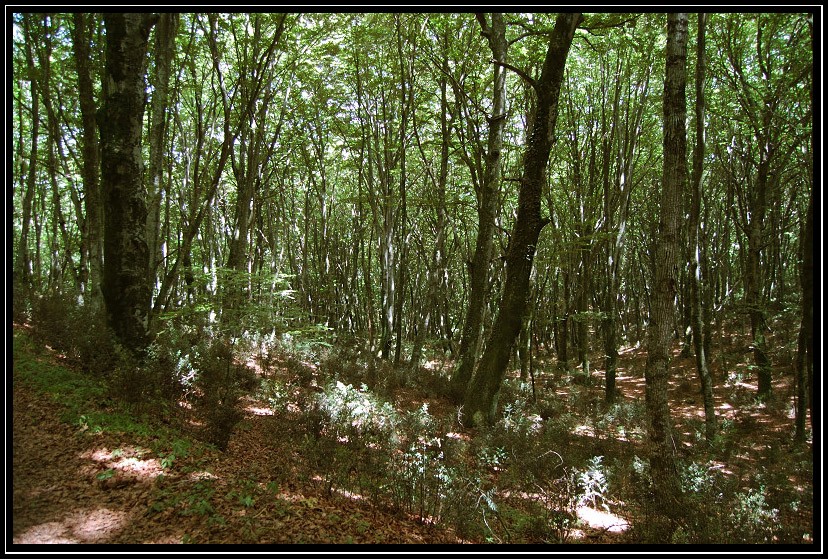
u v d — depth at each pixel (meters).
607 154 16.86
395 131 19.38
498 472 8.12
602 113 17.66
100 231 10.88
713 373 18.45
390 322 18.52
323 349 14.79
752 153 16.83
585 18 12.56
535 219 10.92
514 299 10.92
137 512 4.48
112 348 7.35
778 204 20.03
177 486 4.95
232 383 8.81
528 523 6.25
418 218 26.09
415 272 31.92
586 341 19.23
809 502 7.05
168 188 15.10
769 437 11.62
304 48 15.56
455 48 14.86
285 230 26.56
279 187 23.50
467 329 13.21
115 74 7.57
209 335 11.69
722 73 15.10
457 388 12.80
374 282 35.16
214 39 12.70
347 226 30.80
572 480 6.89
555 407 13.40
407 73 16.39
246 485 5.27
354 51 16.70
